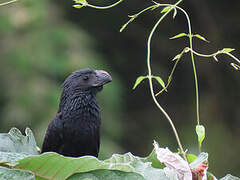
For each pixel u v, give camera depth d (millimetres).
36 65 12891
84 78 6789
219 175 16219
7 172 3600
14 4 13383
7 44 13141
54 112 12531
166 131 17938
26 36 13164
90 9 16562
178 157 4102
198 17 18062
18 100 12609
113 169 3869
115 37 17609
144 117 18031
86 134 6711
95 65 13383
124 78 18031
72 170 3852
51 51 13047
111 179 3854
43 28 13289
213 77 18203
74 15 16406
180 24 18172
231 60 18078
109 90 13734
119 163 3842
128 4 17312
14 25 13156
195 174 4141
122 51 17891
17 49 13008
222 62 18156
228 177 4402
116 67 17859
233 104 18062
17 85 12766
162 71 18250
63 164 3805
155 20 17891
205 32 18156
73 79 6832
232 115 18016
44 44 13086
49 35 13250
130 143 17625
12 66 12945
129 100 18047
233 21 18109
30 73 12844
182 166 4059
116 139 14148
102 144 13305
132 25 17719
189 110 18172
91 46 14297
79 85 6758
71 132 6668
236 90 18109
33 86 12609
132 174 3852
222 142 16922
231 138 17297
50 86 12766
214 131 17391
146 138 17797
